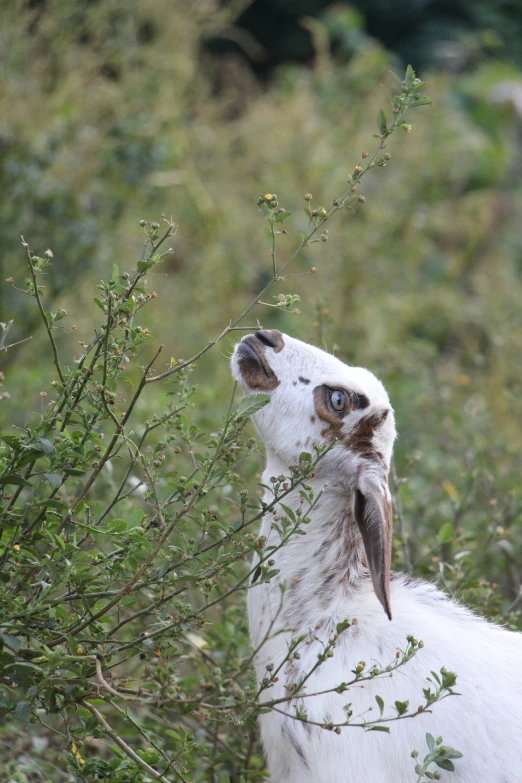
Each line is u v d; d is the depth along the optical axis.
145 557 6.89
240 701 6.82
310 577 7.35
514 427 14.64
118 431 6.41
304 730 6.79
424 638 6.94
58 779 7.91
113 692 6.11
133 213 17.17
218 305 18.14
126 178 15.46
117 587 7.43
